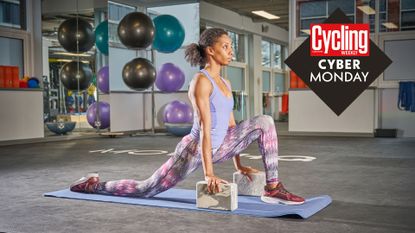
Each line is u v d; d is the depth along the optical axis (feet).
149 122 36.17
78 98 31.37
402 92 28.58
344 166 16.08
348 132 29.60
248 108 50.31
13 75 26.94
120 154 20.75
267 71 55.21
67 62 30.53
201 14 40.06
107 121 32.27
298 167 15.85
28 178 14.26
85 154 20.94
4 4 28.50
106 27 31.55
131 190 10.52
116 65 33.06
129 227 8.24
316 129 30.32
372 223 8.31
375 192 11.35
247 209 9.29
